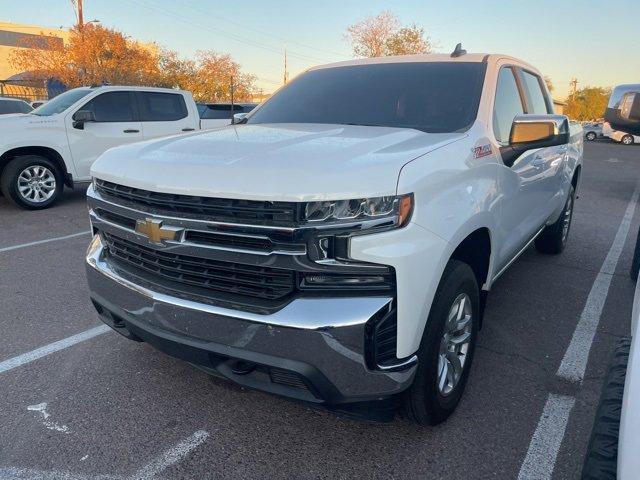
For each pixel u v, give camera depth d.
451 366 2.77
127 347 3.66
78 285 4.89
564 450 2.63
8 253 5.93
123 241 2.72
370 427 2.80
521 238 3.93
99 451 2.61
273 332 2.17
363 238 2.12
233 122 3.96
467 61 3.70
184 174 2.32
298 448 2.64
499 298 4.64
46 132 8.42
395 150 2.45
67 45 33.75
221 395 3.09
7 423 2.81
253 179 2.17
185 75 42.06
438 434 2.74
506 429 2.79
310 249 2.11
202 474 2.46
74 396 3.07
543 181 4.23
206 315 2.31
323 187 2.10
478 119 3.19
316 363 2.15
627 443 1.26
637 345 1.49
